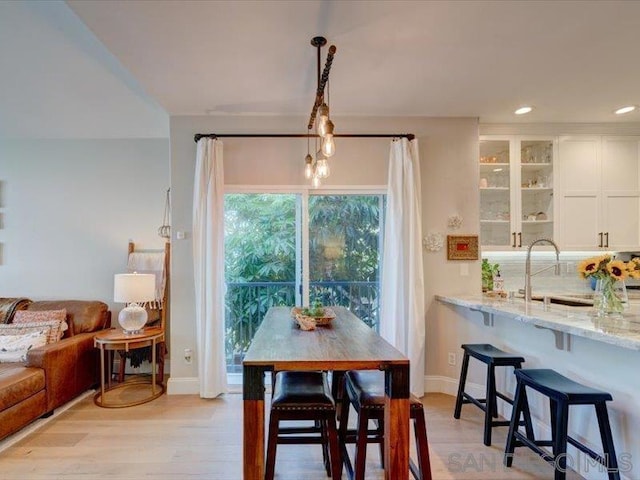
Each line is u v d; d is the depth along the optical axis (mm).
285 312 3018
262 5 1971
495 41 2346
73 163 4184
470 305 3049
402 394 1763
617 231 3939
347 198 3805
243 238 3756
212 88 3023
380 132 3703
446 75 2814
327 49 2414
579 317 2336
